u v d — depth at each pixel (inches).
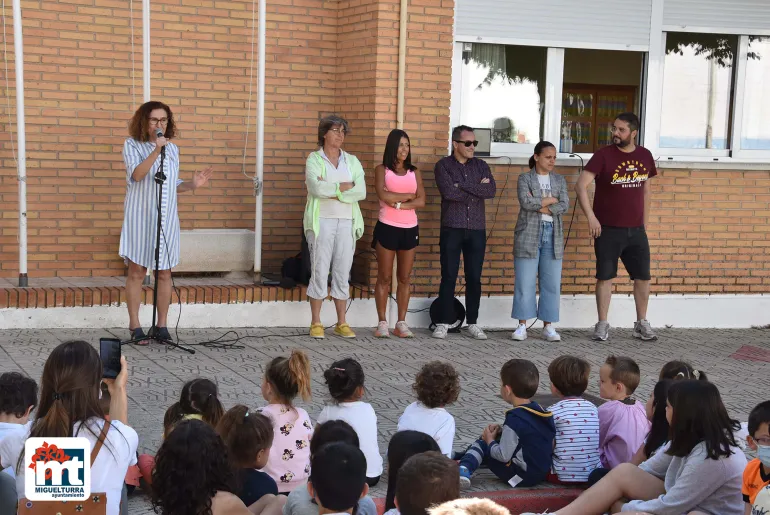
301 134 424.2
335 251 375.2
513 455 218.2
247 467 180.7
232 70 413.7
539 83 428.8
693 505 181.9
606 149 401.1
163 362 317.1
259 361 326.0
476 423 266.8
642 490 195.8
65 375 155.3
